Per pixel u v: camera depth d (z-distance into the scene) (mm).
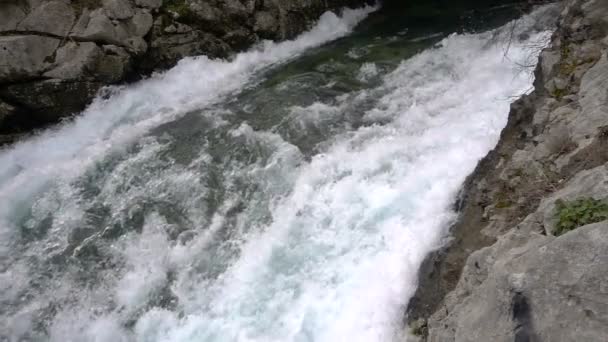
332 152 7547
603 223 2703
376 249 5629
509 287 2949
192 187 7371
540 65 5840
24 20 8711
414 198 6012
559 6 8992
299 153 7695
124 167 7945
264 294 5695
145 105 9578
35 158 8492
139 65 9883
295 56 11367
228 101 9523
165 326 5789
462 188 5496
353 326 4984
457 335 3379
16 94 8555
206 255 6438
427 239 5227
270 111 8891
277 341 5184
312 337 5082
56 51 8898
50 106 8883
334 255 5816
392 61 10266
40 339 5988
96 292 6297
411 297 4836
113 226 7023
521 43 8602
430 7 13445
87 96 9227
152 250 6633
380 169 6797
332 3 13008
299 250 6047
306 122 8398
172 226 6867
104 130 9055
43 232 7117
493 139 6414
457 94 8258
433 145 6906
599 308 2436
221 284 6035
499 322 2979
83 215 7242
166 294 6121
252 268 6043
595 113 4305
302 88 9594
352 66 10336
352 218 6156
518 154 4812
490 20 11625
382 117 8258
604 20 5332
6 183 8008
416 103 8391
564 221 3180
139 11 9750
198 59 10383
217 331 5531
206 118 8930
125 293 6215
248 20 11125
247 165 7641
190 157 7965
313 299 5430
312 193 6812
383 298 5043
